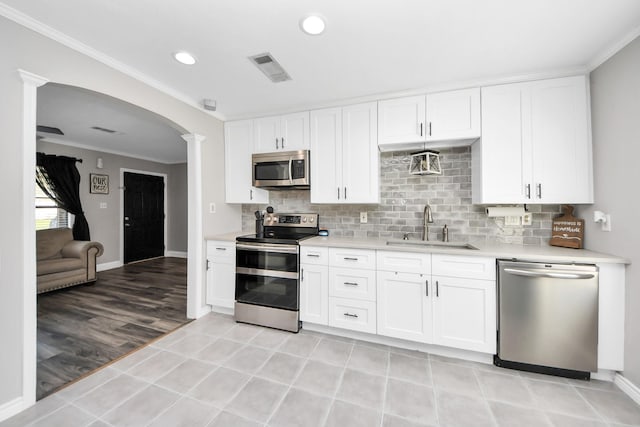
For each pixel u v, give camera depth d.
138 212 5.58
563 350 1.80
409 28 1.59
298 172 2.72
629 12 1.44
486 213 2.45
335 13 1.47
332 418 1.47
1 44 1.42
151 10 1.45
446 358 2.08
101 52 1.84
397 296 2.19
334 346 2.25
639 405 1.56
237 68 2.05
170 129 3.72
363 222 2.84
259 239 2.61
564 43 1.71
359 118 2.55
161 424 1.42
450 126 2.26
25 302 1.50
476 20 1.52
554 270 1.80
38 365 1.95
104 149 4.88
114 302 3.26
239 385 1.74
